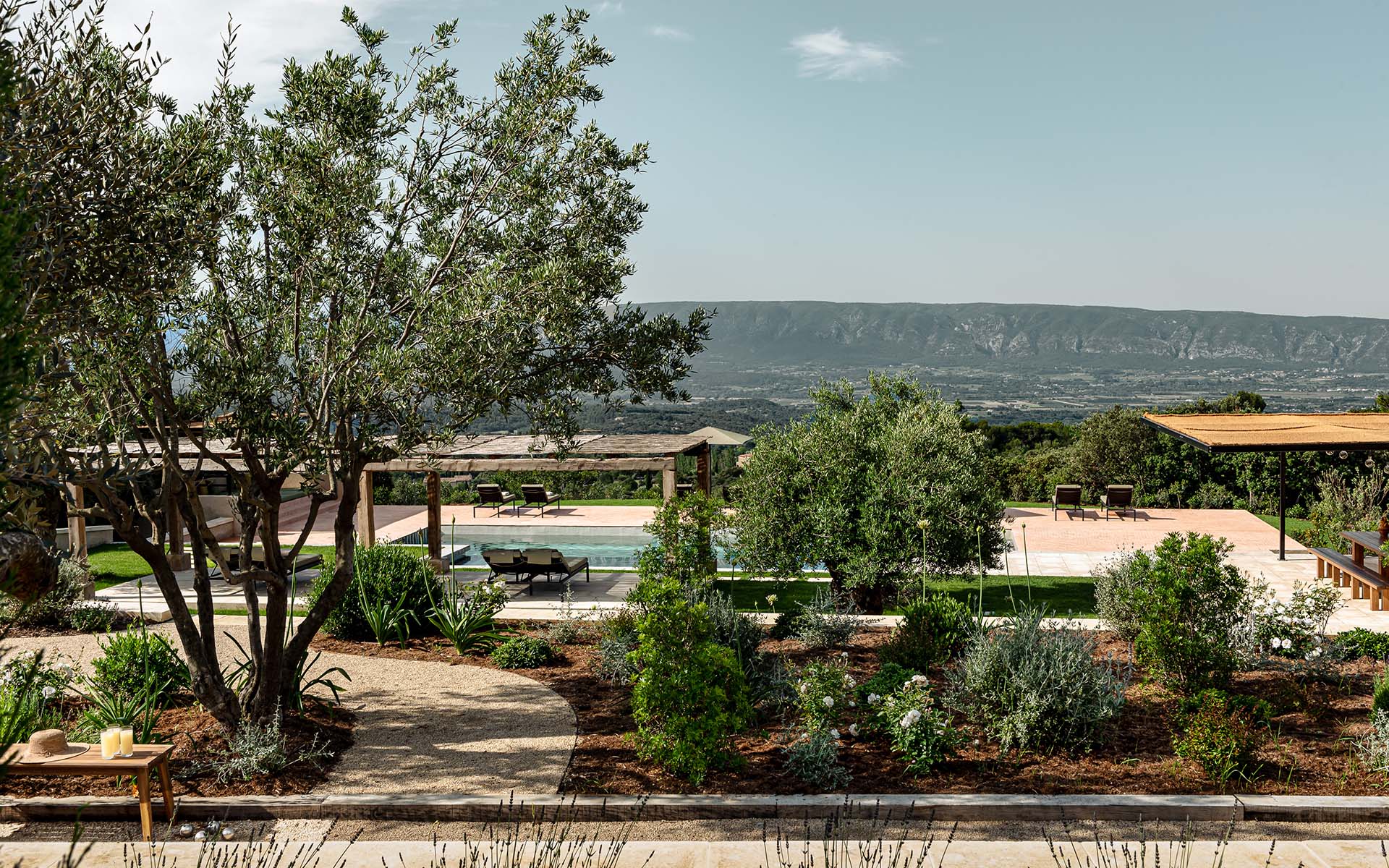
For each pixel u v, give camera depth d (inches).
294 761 271.7
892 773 261.7
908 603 479.8
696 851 212.5
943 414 518.9
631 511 921.5
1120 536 755.4
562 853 213.8
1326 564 588.7
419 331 275.4
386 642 414.9
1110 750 273.6
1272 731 284.0
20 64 192.5
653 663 264.2
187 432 263.1
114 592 545.6
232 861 209.3
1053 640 298.4
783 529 494.3
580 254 296.2
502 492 992.9
